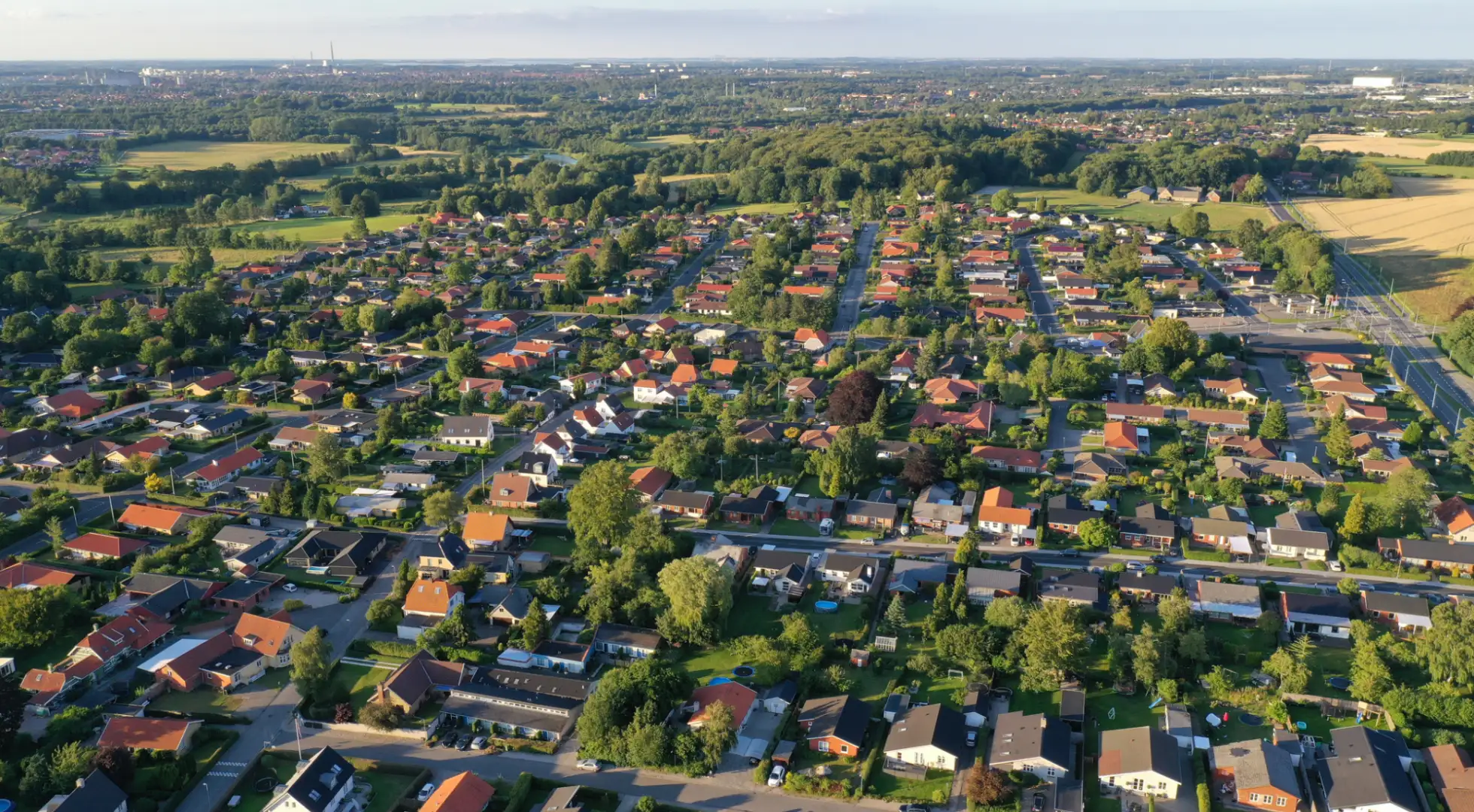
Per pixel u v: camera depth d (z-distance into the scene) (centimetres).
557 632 14200
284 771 11325
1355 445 19912
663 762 11331
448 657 13562
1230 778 11019
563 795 10731
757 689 12769
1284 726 11800
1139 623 14312
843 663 13338
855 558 15650
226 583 15350
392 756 11619
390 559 16438
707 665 13400
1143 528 16650
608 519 16075
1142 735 11312
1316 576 15575
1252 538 16725
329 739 11919
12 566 15350
